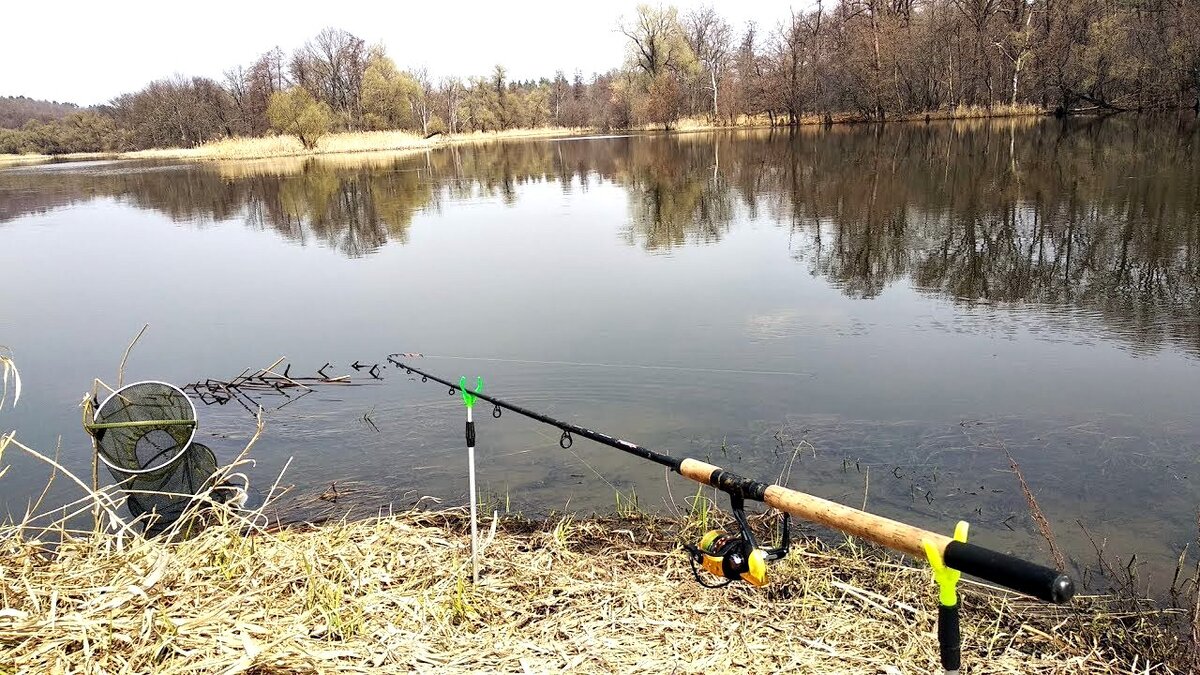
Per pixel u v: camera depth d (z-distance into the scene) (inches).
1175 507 162.4
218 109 2426.2
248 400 254.2
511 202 729.6
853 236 464.1
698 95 2327.8
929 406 219.3
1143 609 131.0
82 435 233.3
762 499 82.3
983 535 155.9
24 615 105.3
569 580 138.9
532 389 249.6
